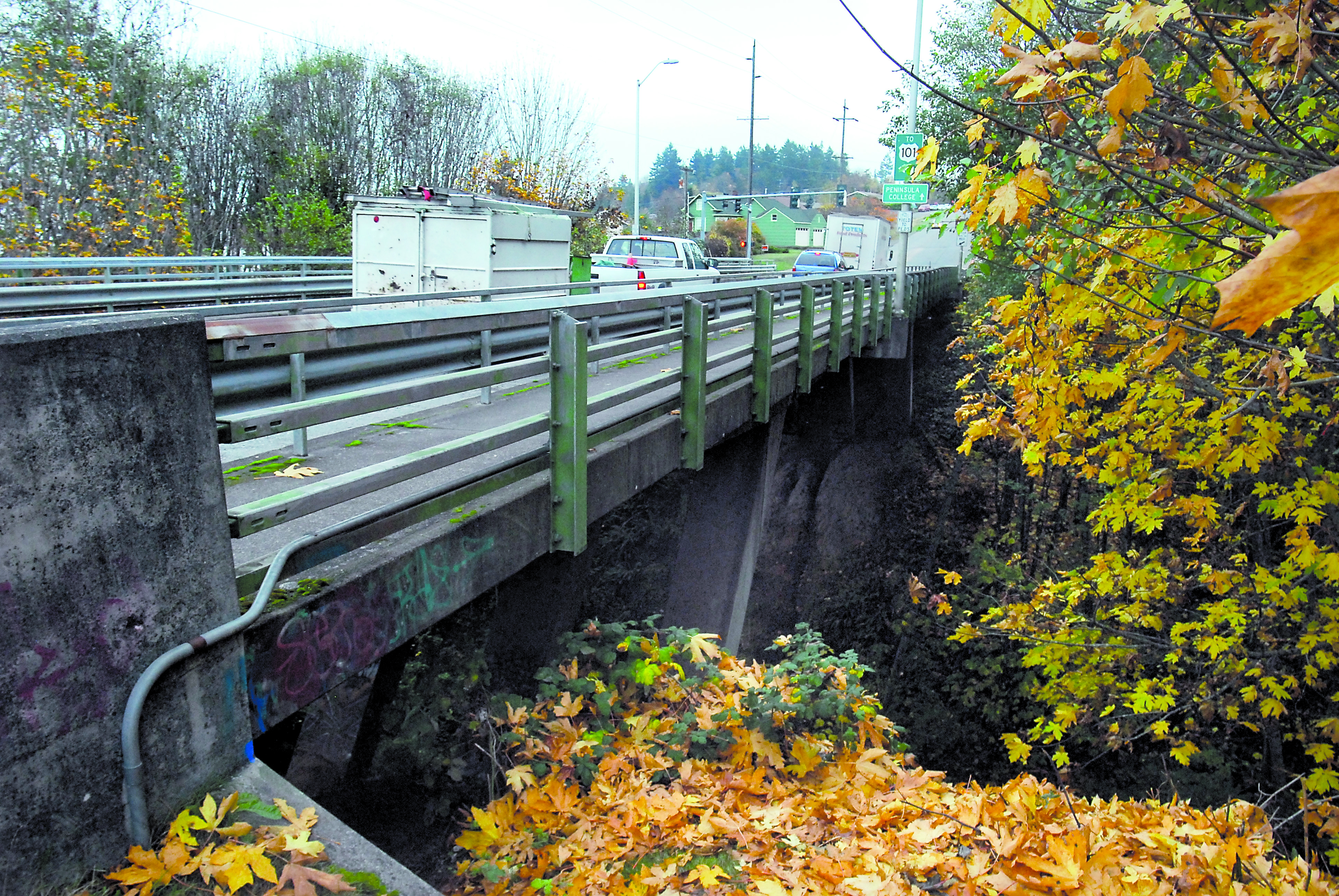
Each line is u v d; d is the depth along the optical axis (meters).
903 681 15.76
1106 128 3.74
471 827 4.35
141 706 2.45
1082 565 14.10
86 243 15.23
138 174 16.75
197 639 2.62
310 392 3.29
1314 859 5.25
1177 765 11.07
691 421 6.30
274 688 2.96
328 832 2.67
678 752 4.77
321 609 3.12
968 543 18.78
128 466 2.43
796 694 5.29
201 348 2.66
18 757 2.20
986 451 20.20
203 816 2.61
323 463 4.71
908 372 19.77
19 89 14.65
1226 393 5.23
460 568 3.90
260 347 2.94
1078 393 5.57
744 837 4.11
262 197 27.25
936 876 3.86
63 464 2.27
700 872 3.73
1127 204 4.07
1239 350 5.14
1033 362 5.68
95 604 2.36
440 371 4.03
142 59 19.17
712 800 4.43
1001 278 11.31
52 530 2.25
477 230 12.46
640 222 57.00
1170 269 3.78
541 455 4.57
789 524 16.45
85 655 2.34
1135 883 3.80
